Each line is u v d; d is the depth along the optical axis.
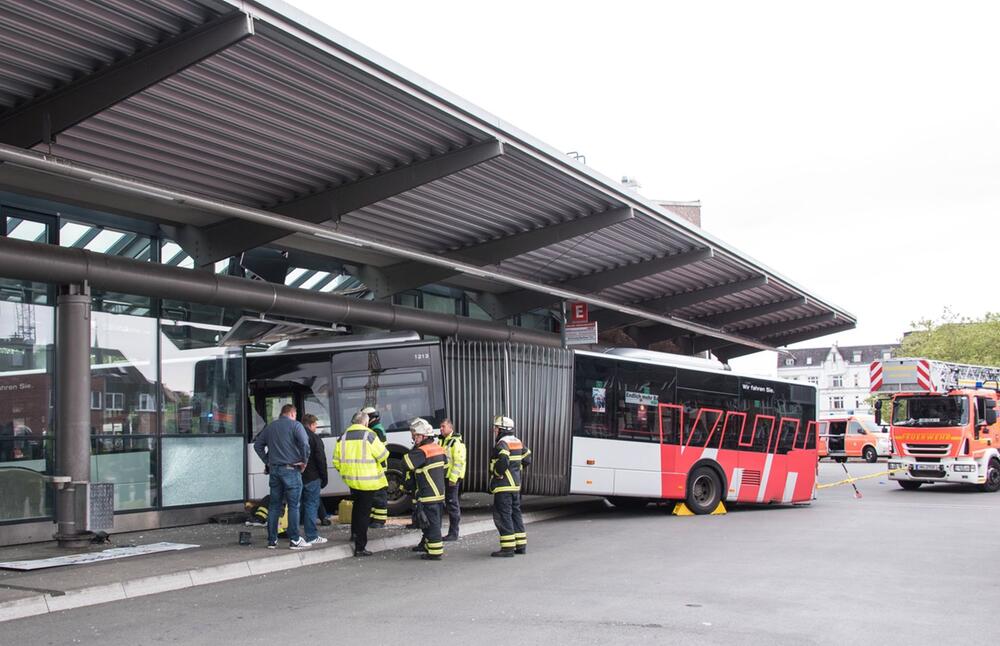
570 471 17.62
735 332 33.22
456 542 14.20
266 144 12.23
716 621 8.01
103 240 14.91
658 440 18.61
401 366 17.52
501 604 8.92
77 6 8.55
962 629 7.69
